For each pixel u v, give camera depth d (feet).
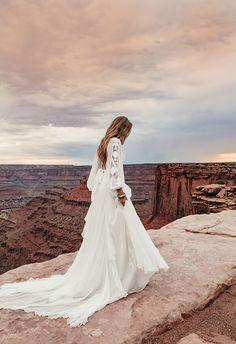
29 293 11.64
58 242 213.05
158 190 176.65
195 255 15.44
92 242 11.99
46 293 11.59
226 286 12.88
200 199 69.36
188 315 10.76
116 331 9.38
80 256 12.21
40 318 10.11
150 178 437.58
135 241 11.36
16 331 9.39
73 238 207.92
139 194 417.49
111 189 11.59
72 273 12.13
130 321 9.85
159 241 17.76
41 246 219.41
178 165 161.27
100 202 11.98
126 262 11.79
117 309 10.52
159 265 11.36
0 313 10.43
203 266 14.14
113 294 11.21
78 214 246.68
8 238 254.06
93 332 9.30
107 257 11.57
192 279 12.85
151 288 12.07
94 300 10.91
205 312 11.12
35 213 314.14
